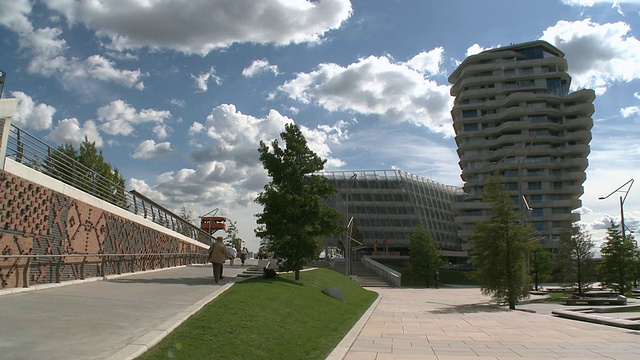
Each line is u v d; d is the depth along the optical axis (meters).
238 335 8.80
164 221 29.34
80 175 18.09
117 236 19.86
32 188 13.58
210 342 8.04
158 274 21.38
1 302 10.35
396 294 36.03
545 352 10.19
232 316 10.16
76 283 15.18
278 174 21.50
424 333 13.05
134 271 21.66
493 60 93.88
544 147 85.81
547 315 19.34
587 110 86.56
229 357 7.54
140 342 7.44
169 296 12.94
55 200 14.86
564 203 83.12
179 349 7.43
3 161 12.33
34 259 13.55
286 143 21.52
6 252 12.30
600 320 15.69
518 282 23.58
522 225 24.41
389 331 13.38
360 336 12.23
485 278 24.28
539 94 87.31
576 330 13.88
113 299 11.86
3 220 12.22
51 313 9.46
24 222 13.14
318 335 11.20
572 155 87.12
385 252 88.12
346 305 19.25
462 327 14.55
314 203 21.33
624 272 34.75
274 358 8.17
